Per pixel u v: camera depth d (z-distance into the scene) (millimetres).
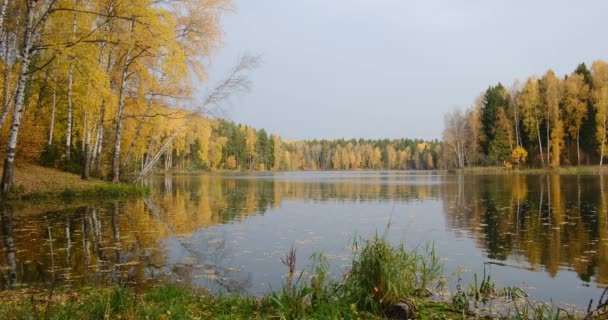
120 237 9961
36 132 18500
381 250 5320
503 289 6004
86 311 4234
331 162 143250
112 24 16156
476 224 12086
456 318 4766
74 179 19016
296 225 12195
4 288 5988
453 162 73500
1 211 13414
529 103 52594
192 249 8820
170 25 17125
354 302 4938
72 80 19969
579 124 48625
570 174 42125
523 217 13195
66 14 16344
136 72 18922
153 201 18562
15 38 18922
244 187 31516
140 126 22422
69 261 7656
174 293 5344
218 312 4742
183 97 20188
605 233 10250
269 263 7691
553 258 7945
